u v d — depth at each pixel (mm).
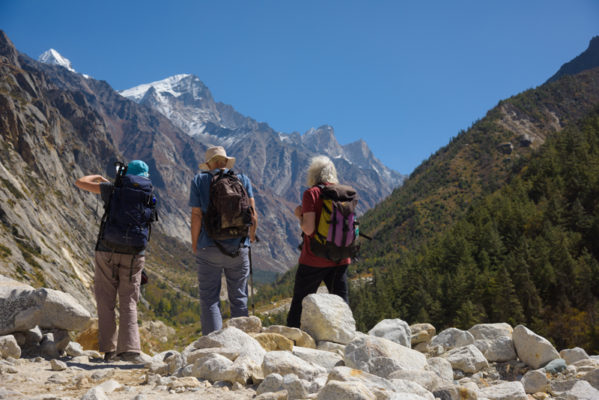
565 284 81250
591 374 4070
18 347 4879
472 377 4562
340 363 4508
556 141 183500
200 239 5648
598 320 71250
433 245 142875
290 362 3744
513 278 84562
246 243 5758
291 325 5902
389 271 141750
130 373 4410
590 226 96688
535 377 4082
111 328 5434
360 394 2646
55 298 5406
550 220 106812
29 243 133000
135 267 5441
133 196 5242
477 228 117938
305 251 5781
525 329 4805
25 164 197000
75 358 5324
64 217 195625
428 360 4520
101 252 5305
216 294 5738
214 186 5492
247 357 4062
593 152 143625
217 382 3732
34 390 3658
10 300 5230
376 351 4109
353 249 5477
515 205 123312
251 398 3354
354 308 107875
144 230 5324
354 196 5574
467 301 81438
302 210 5484
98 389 3096
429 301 92688
